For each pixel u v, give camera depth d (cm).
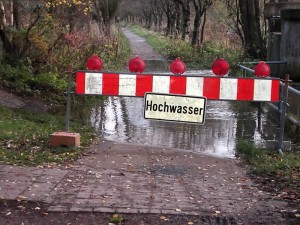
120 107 1398
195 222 454
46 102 1370
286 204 509
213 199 525
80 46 1616
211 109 1378
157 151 823
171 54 3628
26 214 463
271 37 1858
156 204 499
